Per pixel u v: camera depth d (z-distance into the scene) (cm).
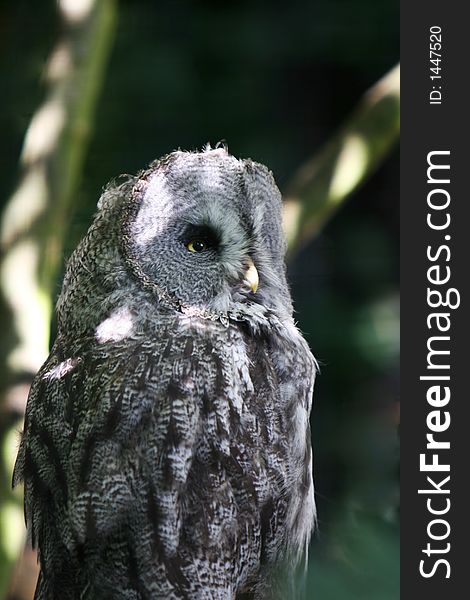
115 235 751
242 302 754
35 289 766
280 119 859
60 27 778
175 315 750
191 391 745
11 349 763
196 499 744
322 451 828
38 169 771
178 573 743
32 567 798
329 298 843
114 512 743
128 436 744
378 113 779
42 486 746
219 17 866
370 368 837
